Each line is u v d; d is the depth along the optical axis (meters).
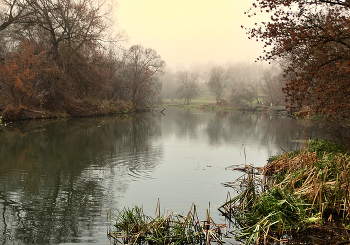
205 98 111.12
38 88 35.53
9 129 26.09
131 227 6.77
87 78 35.97
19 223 7.54
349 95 9.88
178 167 13.16
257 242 5.94
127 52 54.41
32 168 12.94
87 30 34.50
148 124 34.28
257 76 159.88
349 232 6.16
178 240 6.36
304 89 9.32
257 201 7.49
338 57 9.88
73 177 11.59
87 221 7.57
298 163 10.37
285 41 9.77
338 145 13.73
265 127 30.86
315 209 6.93
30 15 31.34
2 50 33.47
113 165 13.53
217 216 7.71
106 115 45.41
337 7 10.76
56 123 31.66
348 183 7.14
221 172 12.32
